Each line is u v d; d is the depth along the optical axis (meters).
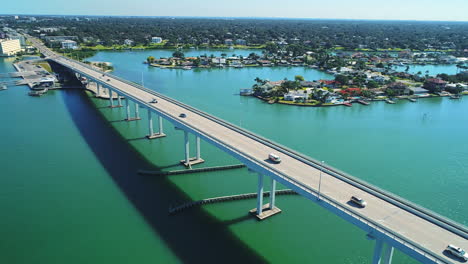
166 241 63.81
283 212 73.62
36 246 62.44
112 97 162.88
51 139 114.31
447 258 40.66
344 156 105.31
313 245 63.44
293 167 65.19
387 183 88.69
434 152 110.00
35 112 145.38
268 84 192.12
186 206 74.56
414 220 48.94
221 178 89.06
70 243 63.12
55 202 76.44
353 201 52.88
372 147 113.50
